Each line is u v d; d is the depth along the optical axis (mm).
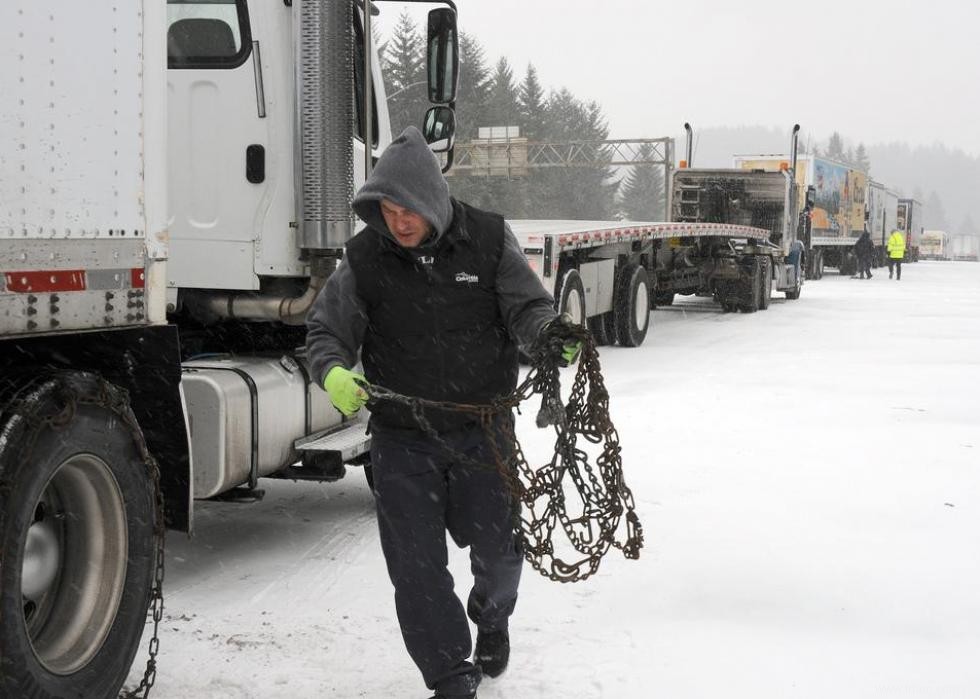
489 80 79000
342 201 5309
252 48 5234
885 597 4605
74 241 3205
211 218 5352
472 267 3289
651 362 12930
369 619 4363
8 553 2904
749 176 24359
